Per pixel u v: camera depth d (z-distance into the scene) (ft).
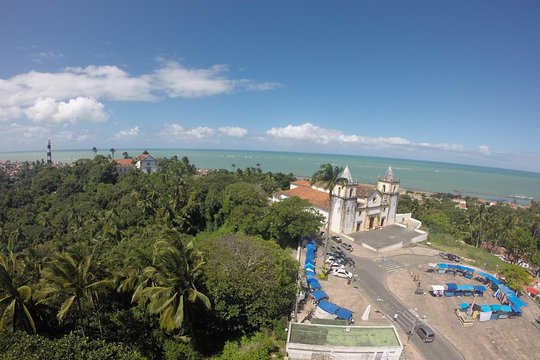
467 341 119.55
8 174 545.03
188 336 103.91
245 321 115.24
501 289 152.66
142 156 528.63
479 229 267.80
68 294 96.37
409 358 107.76
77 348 76.13
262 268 117.80
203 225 253.85
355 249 208.54
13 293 88.84
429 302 145.48
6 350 72.49
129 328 103.60
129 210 258.98
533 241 238.27
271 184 351.05
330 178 174.09
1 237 249.34
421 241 234.99
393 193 260.42
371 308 137.18
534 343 121.49
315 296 136.77
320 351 99.91
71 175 393.09
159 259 96.48
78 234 235.81
